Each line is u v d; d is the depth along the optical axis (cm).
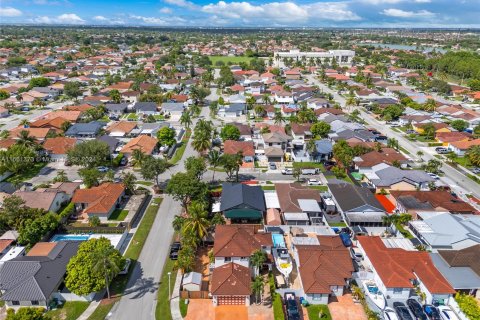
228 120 17638
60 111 16975
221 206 8925
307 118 16788
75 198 9238
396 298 6506
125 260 7094
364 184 10938
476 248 7250
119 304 6275
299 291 6612
